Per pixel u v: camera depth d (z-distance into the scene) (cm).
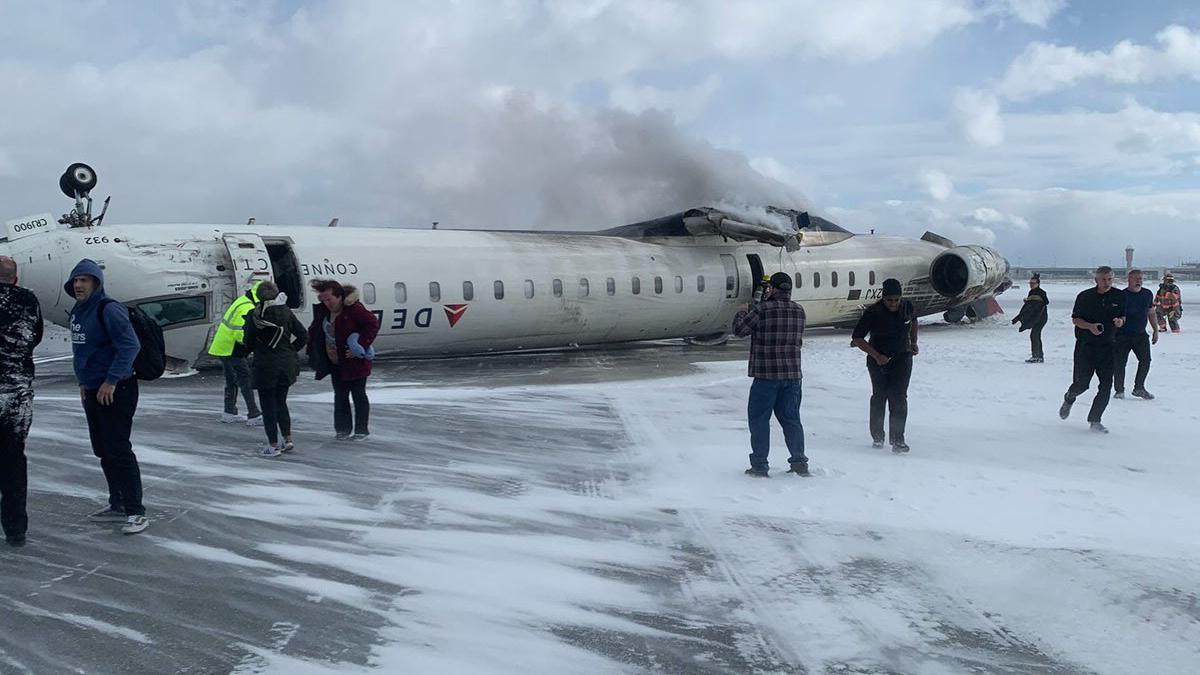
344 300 924
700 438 973
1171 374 1477
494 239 1870
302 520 649
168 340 1484
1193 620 470
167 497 705
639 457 872
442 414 1131
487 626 462
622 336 2022
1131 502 696
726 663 421
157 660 417
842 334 2514
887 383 891
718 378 1531
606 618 474
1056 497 711
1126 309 1203
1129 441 940
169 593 501
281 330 851
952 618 474
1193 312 3866
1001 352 1886
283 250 1622
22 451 568
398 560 564
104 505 681
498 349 1870
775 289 777
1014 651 434
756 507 686
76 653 423
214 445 918
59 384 1453
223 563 554
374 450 902
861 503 695
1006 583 523
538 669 414
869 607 489
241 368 1028
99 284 593
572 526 638
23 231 1509
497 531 626
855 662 423
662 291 2006
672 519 655
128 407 601
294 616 472
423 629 457
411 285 1672
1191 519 649
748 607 490
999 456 869
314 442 941
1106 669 414
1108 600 497
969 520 648
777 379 767
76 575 527
